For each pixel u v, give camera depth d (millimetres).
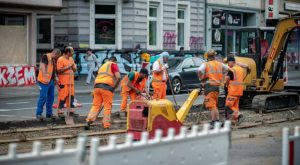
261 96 20562
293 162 7793
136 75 17562
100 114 18734
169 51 41312
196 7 44031
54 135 14477
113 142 6547
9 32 31953
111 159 6480
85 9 37625
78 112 20391
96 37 38219
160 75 18422
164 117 12414
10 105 23547
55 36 38125
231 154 12367
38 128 15328
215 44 46094
